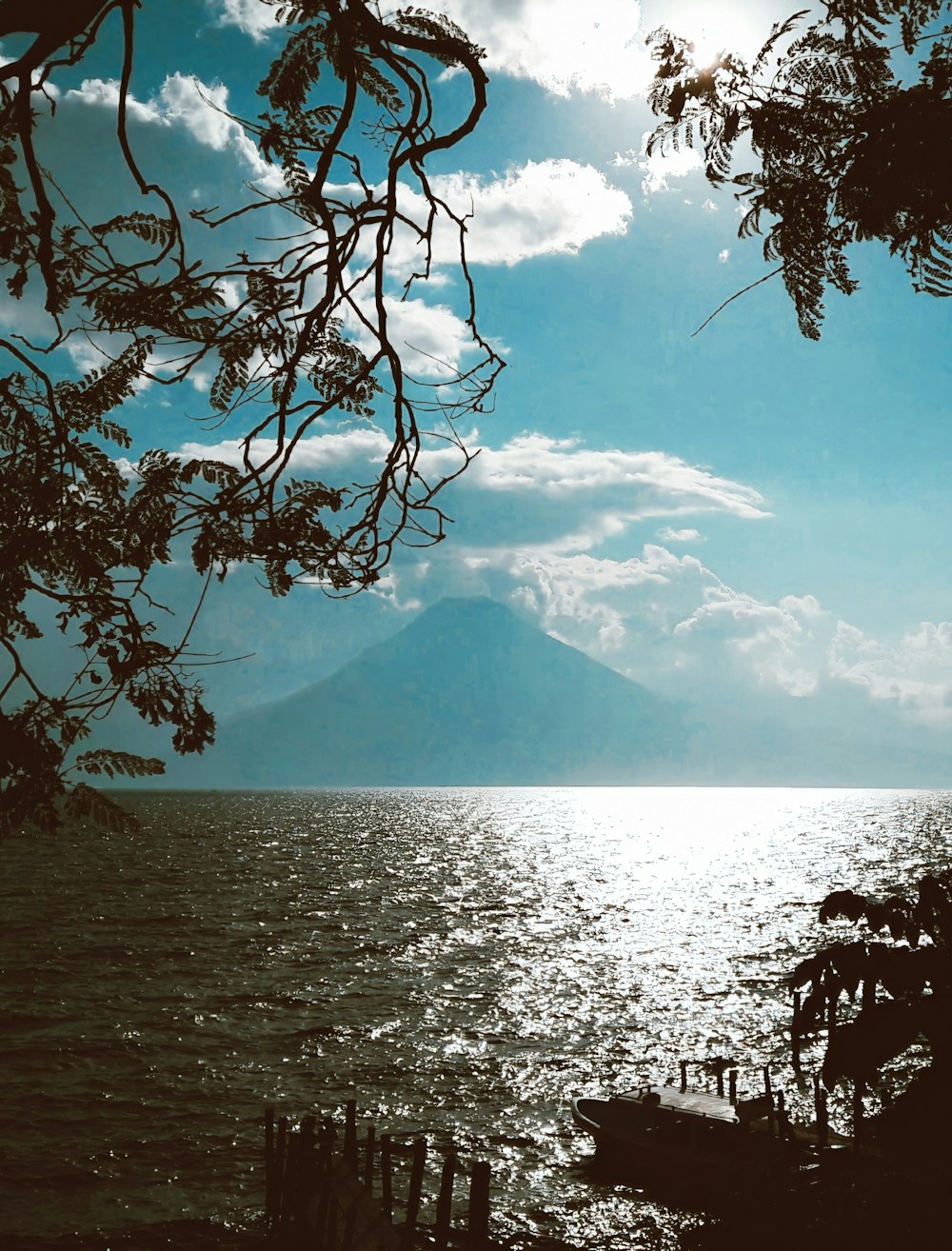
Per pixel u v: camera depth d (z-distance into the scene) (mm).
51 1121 28234
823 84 3512
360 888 92188
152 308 4004
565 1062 35594
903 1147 4523
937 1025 4648
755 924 70500
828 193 3564
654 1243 21062
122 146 3859
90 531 4355
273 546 3990
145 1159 25656
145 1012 41312
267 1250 15648
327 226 3922
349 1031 39469
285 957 55906
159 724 3994
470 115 3893
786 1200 4605
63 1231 21406
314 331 4000
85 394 4258
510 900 85625
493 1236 21656
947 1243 3973
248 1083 32438
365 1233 12875
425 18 3812
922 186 3271
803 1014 4984
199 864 113938
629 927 69625
